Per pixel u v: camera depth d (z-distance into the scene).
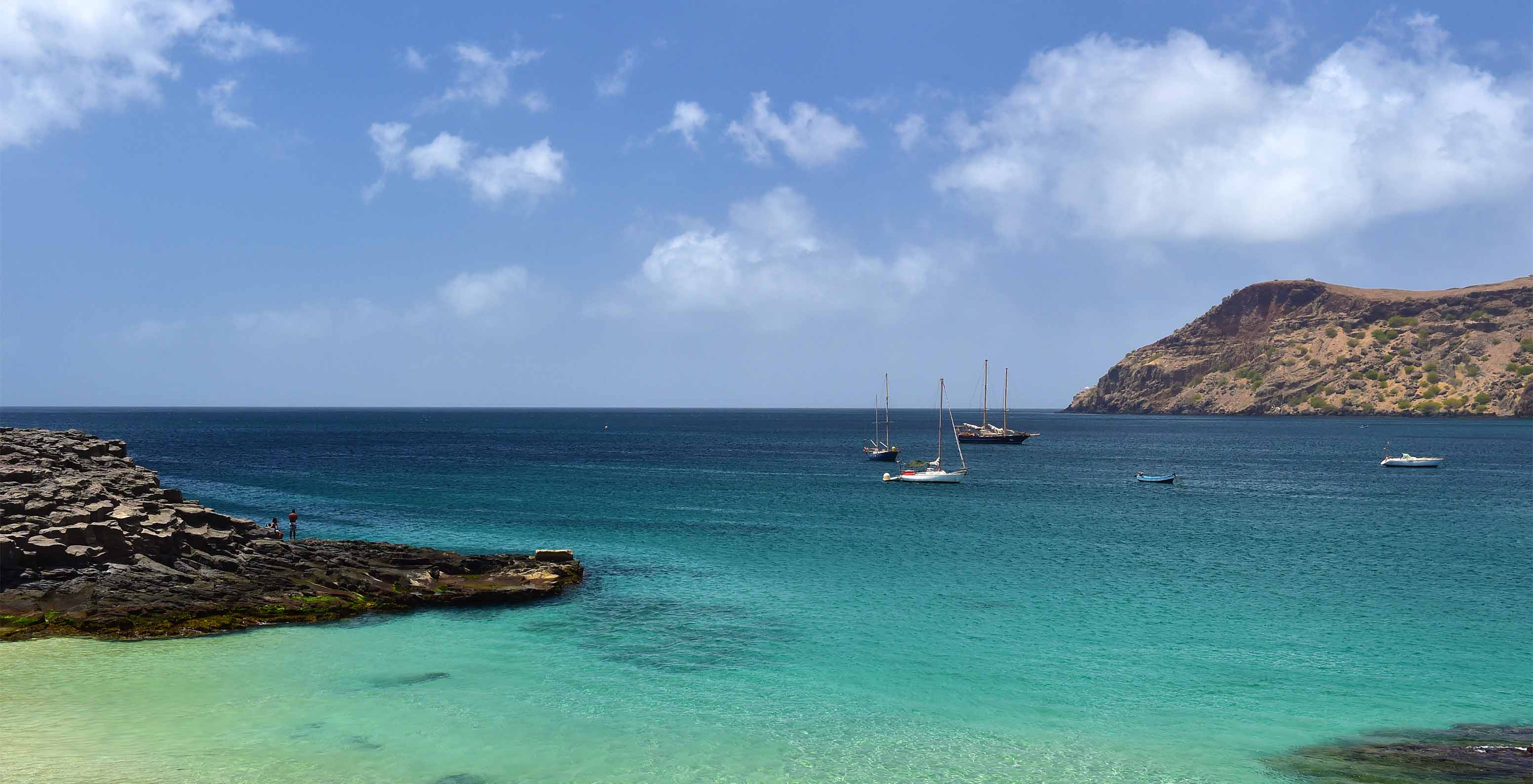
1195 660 30.61
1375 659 31.02
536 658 30.23
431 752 22.30
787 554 49.81
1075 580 43.81
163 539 36.28
